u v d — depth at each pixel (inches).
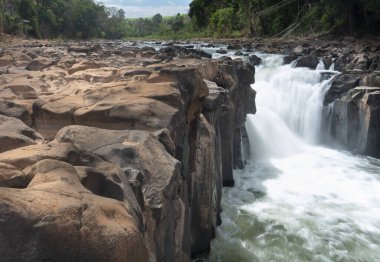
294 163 590.6
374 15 1282.0
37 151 153.3
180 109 263.0
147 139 191.5
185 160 270.4
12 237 89.0
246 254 346.6
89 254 95.0
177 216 194.7
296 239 368.8
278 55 970.1
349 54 886.4
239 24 1967.3
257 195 465.1
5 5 2556.6
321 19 1582.2
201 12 2469.2
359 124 655.1
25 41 1786.4
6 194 97.2
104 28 3745.1
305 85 765.3
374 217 411.5
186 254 258.8
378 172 553.6
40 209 96.2
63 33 3324.3
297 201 449.7
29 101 282.4
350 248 353.7
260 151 636.1
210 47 1241.4
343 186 496.4
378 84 669.9
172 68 330.0
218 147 407.2
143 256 111.1
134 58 690.8
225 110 458.3
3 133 186.7
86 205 105.7
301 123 744.3
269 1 1673.2
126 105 238.1
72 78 401.4
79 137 187.9
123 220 112.5
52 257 90.4
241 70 577.0
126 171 162.1
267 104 749.9
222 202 444.5
